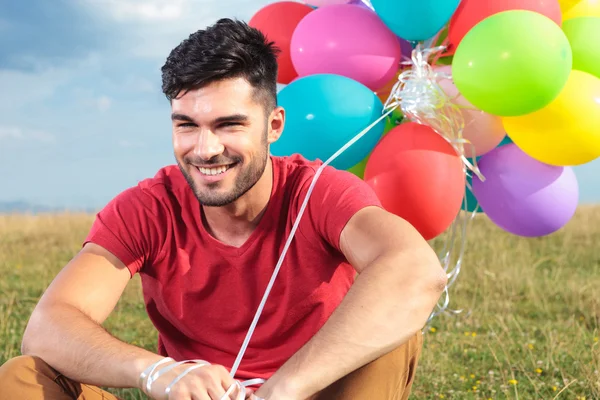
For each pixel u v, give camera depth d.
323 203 2.17
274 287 2.24
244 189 2.13
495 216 3.55
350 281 2.32
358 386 2.13
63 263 8.42
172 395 1.86
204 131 2.09
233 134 2.09
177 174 2.36
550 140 3.24
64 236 10.33
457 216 3.69
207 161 2.09
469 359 4.57
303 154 3.19
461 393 3.87
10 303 6.09
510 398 3.77
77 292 2.14
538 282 6.99
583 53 3.36
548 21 3.08
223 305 2.28
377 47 3.28
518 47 2.96
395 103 3.26
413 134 3.18
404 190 3.12
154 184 2.31
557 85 3.02
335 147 3.15
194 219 2.26
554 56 2.97
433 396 3.86
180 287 2.29
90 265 2.20
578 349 4.62
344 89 3.18
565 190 3.46
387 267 1.99
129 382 1.94
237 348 2.32
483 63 3.01
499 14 3.10
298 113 3.16
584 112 3.18
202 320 2.31
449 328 5.32
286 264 2.22
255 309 2.26
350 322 1.93
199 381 1.86
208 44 2.07
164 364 1.92
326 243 2.21
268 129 2.19
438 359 4.48
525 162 3.44
